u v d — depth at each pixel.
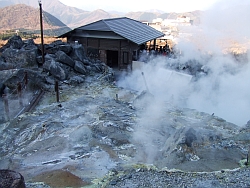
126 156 7.74
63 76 16.56
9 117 11.38
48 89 15.18
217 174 6.29
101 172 6.76
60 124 10.05
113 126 9.38
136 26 25.39
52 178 6.48
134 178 6.15
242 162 7.14
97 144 8.38
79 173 6.71
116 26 22.53
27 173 6.91
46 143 8.70
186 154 7.35
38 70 16.95
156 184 5.76
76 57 19.27
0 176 4.78
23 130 10.09
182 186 5.60
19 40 19.91
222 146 7.98
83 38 22.25
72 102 12.91
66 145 8.38
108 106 12.27
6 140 9.45
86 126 9.18
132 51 20.88
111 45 21.44
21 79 14.22
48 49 19.19
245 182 5.64
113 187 5.77
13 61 17.47
